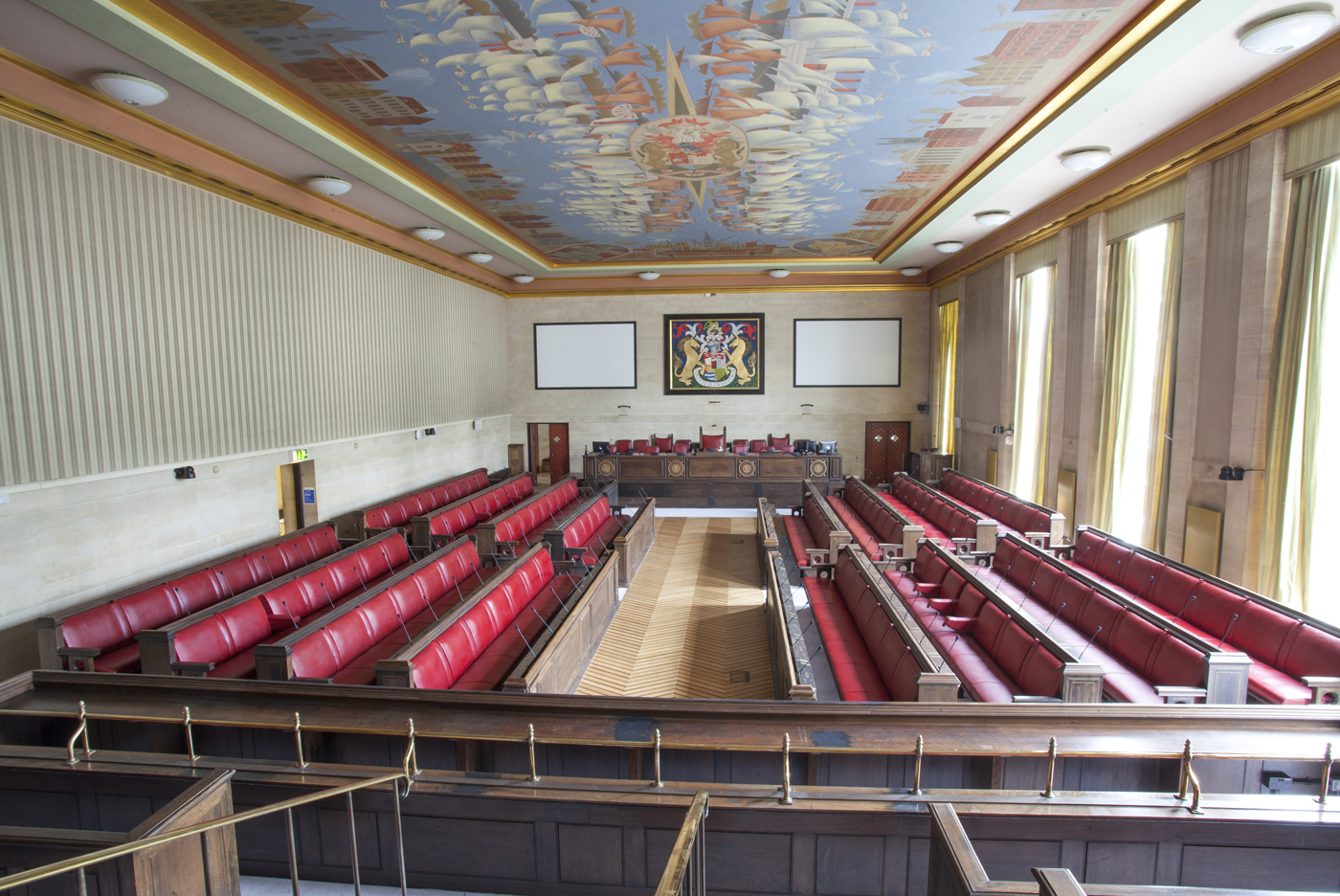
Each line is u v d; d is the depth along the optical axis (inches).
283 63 237.1
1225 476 280.1
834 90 261.1
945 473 568.4
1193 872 134.7
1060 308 434.9
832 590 332.8
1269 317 267.4
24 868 106.3
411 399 544.1
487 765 166.7
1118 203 372.8
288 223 402.0
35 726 179.8
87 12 196.7
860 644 260.7
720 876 143.6
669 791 142.6
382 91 260.1
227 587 309.3
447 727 160.6
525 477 607.8
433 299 577.9
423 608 298.4
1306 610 253.8
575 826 144.8
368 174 349.1
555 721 163.0
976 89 260.8
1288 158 258.1
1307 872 133.4
